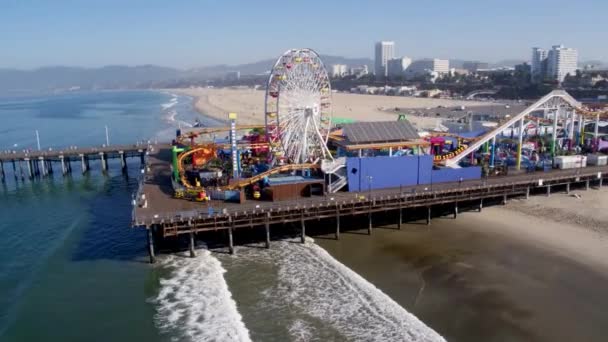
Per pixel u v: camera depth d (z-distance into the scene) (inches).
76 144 5216.5
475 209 2427.4
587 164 2950.3
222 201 2166.6
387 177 2395.4
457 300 1541.6
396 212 2303.2
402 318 1439.5
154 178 2657.5
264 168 2593.5
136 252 2049.7
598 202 2449.6
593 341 1305.4
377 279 1708.9
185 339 1408.7
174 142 3051.2
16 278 1861.5
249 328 1437.0
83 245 2150.6
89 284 1774.1
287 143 2527.1
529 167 2760.8
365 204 2139.5
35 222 2529.5
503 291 1585.9
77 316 1563.7
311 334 1390.3
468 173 2554.1
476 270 1745.8
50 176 3671.3
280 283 1706.4
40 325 1519.4
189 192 2213.3
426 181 2468.0
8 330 1494.8
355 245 2034.9
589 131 3905.0
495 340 1323.8
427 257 1877.5
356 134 2539.4
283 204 2082.9
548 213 2314.2
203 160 2765.7
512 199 2554.1
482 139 2790.4
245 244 2074.3
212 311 1544.0
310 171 2463.1
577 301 1508.4
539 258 1820.9
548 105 2997.0
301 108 2522.1
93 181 3474.4
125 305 1617.9
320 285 1678.2
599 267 1724.9
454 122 5895.7
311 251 1982.0
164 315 1540.4
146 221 1867.6
